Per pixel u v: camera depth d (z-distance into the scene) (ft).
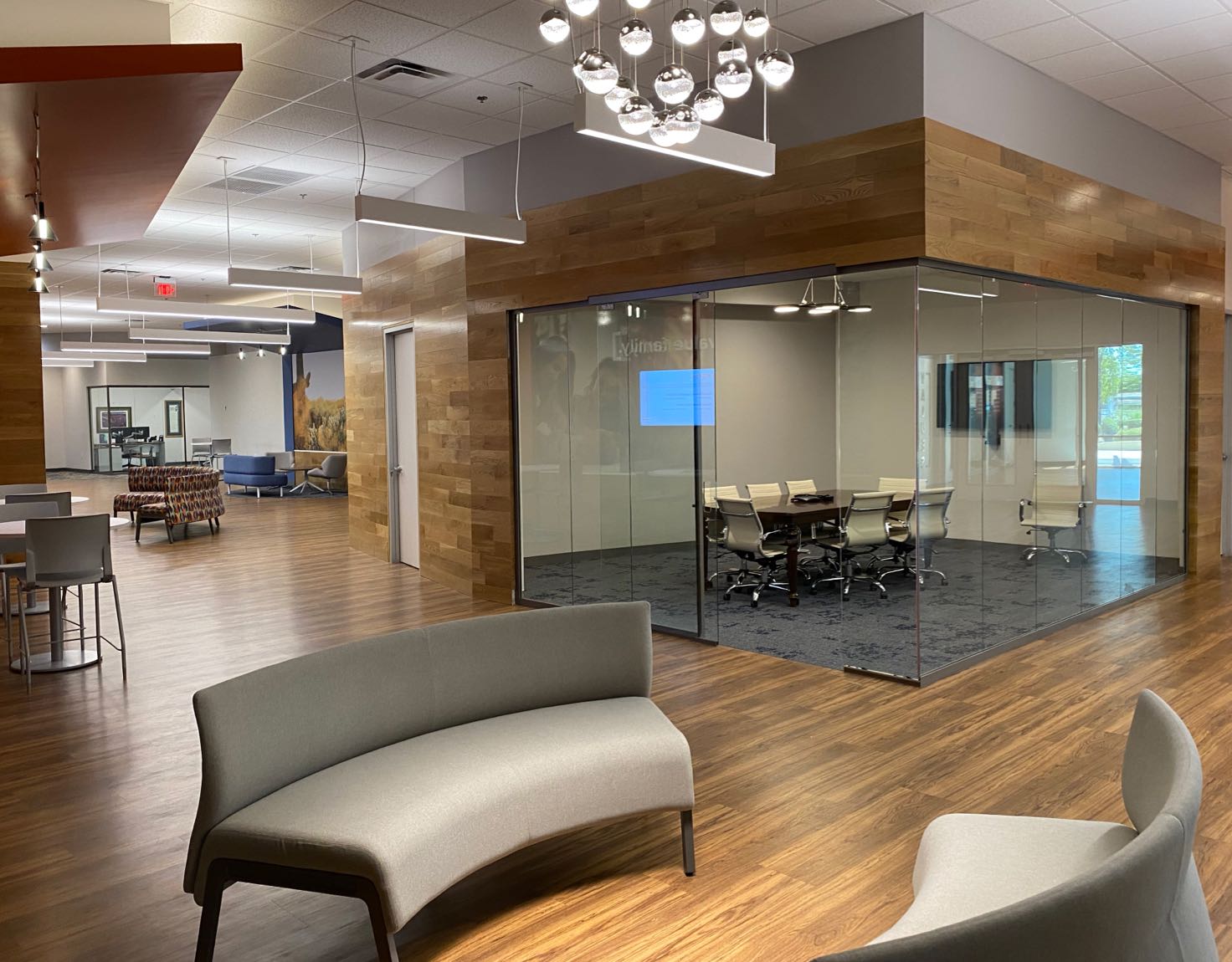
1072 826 8.36
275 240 39.88
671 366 22.27
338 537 43.27
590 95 12.93
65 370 90.33
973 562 19.84
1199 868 10.69
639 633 12.64
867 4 17.11
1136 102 23.07
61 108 14.30
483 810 9.58
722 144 14.78
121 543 41.60
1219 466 30.22
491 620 11.98
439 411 30.27
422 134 25.32
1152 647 20.85
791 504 28.30
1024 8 17.44
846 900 10.24
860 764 14.24
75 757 15.07
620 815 10.62
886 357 18.65
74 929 9.87
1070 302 22.82
